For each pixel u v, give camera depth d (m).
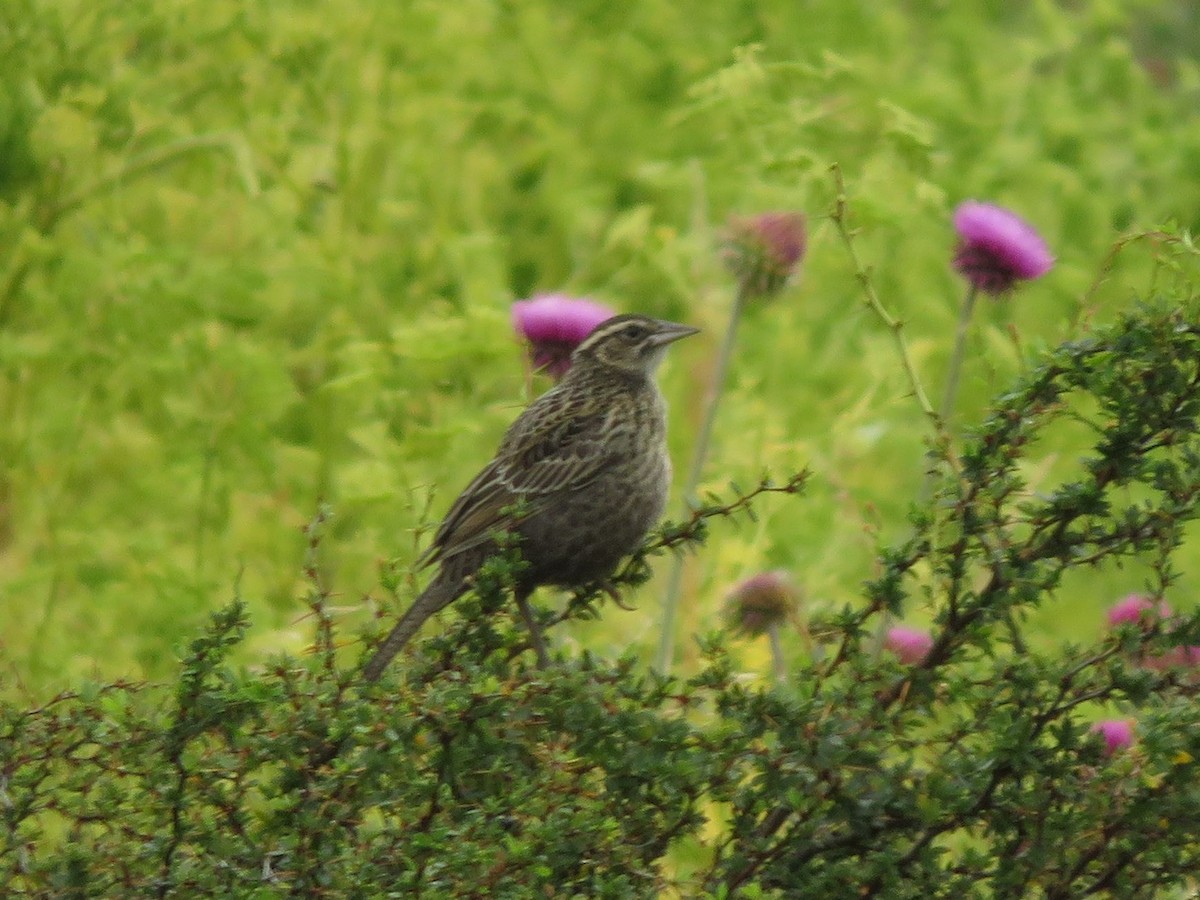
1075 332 8.37
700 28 18.05
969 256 10.73
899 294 15.13
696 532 8.22
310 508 12.92
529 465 9.27
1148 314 6.90
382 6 16.19
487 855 6.11
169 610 11.25
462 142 16.48
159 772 6.53
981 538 6.99
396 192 15.69
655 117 17.28
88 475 12.84
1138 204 16.62
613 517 9.39
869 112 17.09
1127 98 18.20
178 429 12.98
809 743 6.39
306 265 14.45
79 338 13.29
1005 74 18.33
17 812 6.54
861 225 14.37
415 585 8.27
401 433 13.55
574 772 6.52
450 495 12.62
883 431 13.31
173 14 15.52
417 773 6.51
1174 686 6.82
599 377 9.65
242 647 11.11
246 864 6.45
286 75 15.95
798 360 14.38
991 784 6.70
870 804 6.57
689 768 6.36
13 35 14.81
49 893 6.43
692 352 14.87
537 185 16.48
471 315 12.77
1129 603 8.52
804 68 15.21
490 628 7.39
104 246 13.79
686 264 15.34
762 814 7.39
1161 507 6.94
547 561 9.30
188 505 12.64
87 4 15.05
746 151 16.56
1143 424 6.96
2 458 12.85
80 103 14.73
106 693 7.45
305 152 15.67
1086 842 6.76
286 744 6.49
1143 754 6.59
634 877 6.50
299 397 13.39
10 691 10.78
